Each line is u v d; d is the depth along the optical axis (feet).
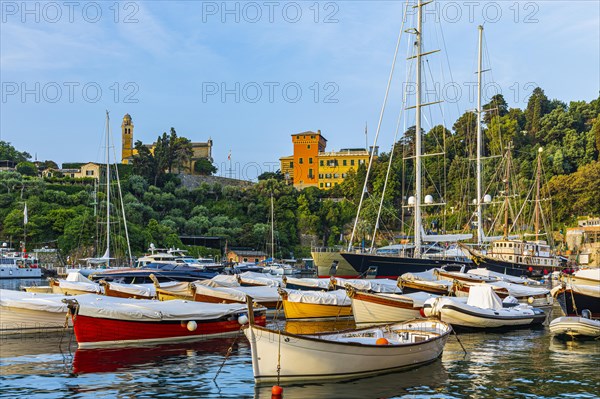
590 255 368.07
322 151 608.60
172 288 123.75
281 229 485.56
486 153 501.56
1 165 576.20
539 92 577.02
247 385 67.92
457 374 74.49
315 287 155.94
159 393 64.49
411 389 66.49
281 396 62.08
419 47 214.90
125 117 629.51
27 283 274.77
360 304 104.94
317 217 500.74
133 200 458.50
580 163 460.96
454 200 443.73
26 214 369.30
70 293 132.67
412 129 503.61
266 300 132.57
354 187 517.14
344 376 68.80
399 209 468.75
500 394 65.00
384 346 71.15
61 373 73.77
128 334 92.89
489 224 399.03
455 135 522.47
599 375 74.43
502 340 102.94
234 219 483.51
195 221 469.16
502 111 551.18
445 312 106.63
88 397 62.85
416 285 141.59
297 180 582.76
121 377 71.92
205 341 97.55
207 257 422.82
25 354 85.56
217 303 108.78
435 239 213.46
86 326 89.30
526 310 120.26
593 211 411.95
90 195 424.87
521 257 252.21
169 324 96.12
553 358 85.71
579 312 121.19
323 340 66.64
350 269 211.00
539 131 510.17
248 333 66.23
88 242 364.99
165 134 555.69
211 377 72.02
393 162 480.64
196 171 606.55
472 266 229.45
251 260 440.86
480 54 273.13
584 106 522.88
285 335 65.41
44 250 361.71
